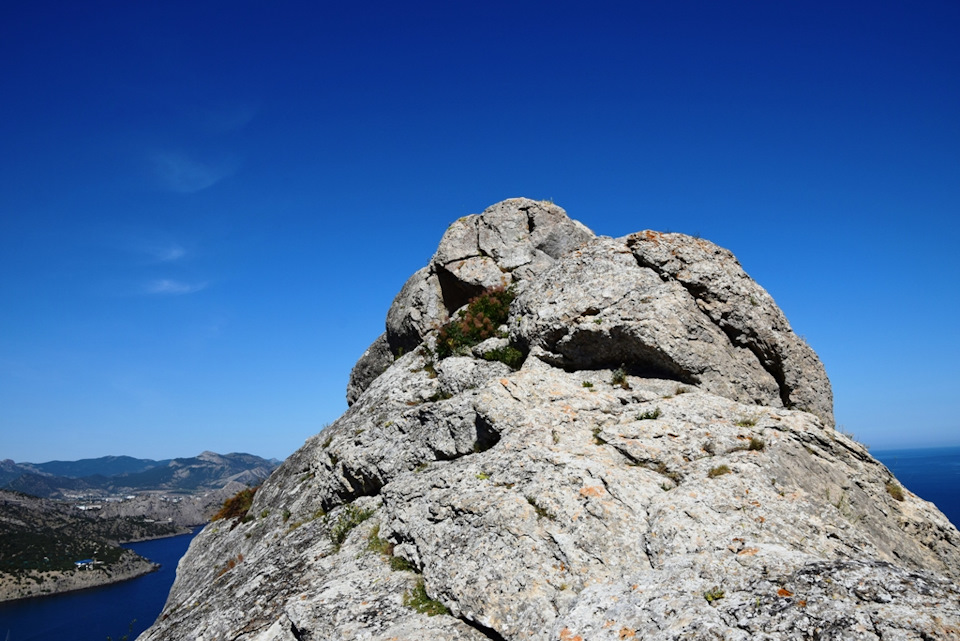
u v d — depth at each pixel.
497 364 19.14
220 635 12.53
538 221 26.28
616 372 16.59
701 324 16.55
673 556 9.88
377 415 19.80
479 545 11.12
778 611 7.54
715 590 8.36
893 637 6.74
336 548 14.86
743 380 16.38
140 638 16.03
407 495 14.60
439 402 17.02
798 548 10.09
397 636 10.08
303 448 26.91
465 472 13.38
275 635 11.70
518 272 24.92
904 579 7.74
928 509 13.77
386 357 29.70
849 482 13.02
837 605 7.38
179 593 23.30
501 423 14.49
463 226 26.95
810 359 17.28
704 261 17.62
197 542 27.97
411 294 27.03
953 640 6.61
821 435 13.65
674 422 13.69
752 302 17.22
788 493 11.50
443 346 21.78
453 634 9.92
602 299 17.17
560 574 10.08
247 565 17.03
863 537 10.87
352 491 18.27
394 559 12.93
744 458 12.32
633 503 11.24
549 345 17.92
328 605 11.51
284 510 21.81
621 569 10.00
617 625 8.30
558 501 11.31
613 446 13.19
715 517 10.61
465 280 25.27
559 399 15.22
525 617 9.54
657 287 16.98
